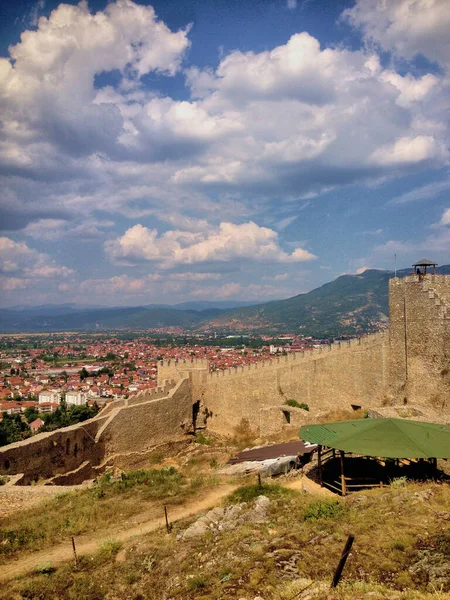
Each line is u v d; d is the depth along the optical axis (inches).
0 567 759.7
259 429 1953.7
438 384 1368.1
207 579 609.6
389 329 1551.4
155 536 826.2
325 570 562.9
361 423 1015.6
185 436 2050.9
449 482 850.8
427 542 585.3
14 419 3777.1
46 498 1068.5
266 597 527.2
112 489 1154.0
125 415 1690.5
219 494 1065.5
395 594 472.4
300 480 1111.0
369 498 797.9
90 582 688.4
